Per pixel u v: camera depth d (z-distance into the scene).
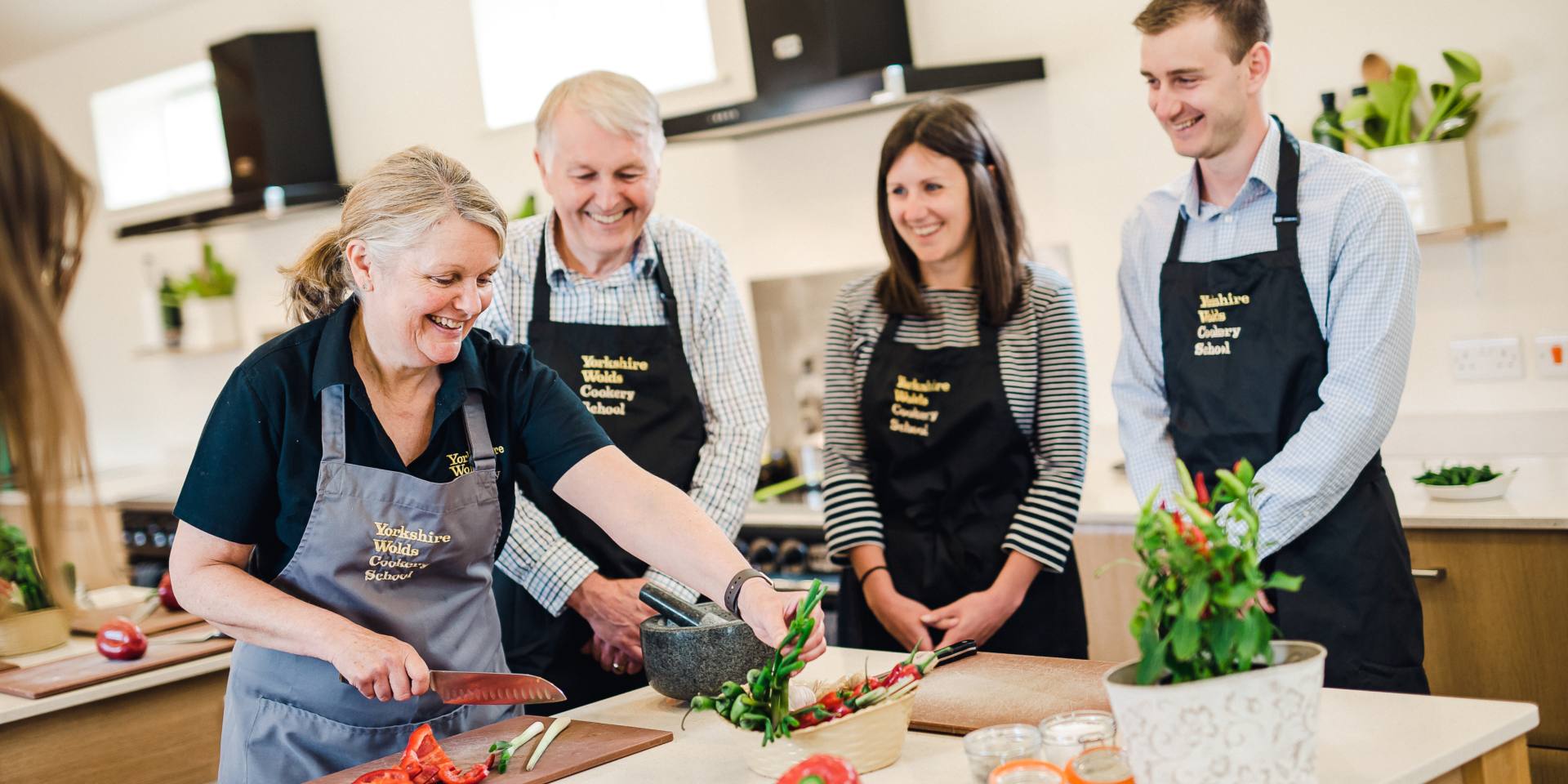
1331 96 3.02
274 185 4.96
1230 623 1.10
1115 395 2.32
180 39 5.66
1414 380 3.10
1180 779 1.10
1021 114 3.59
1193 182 2.20
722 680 1.67
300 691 1.70
